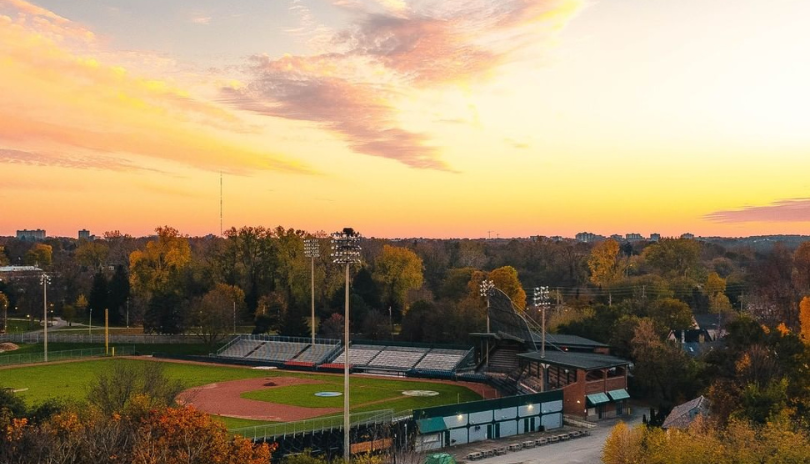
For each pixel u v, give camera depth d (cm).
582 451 7262
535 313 15850
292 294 17375
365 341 14100
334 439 7231
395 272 18038
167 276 18188
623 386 9412
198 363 14038
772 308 13962
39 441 4059
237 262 19200
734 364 7212
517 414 8200
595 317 12912
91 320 18850
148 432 4178
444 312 14362
